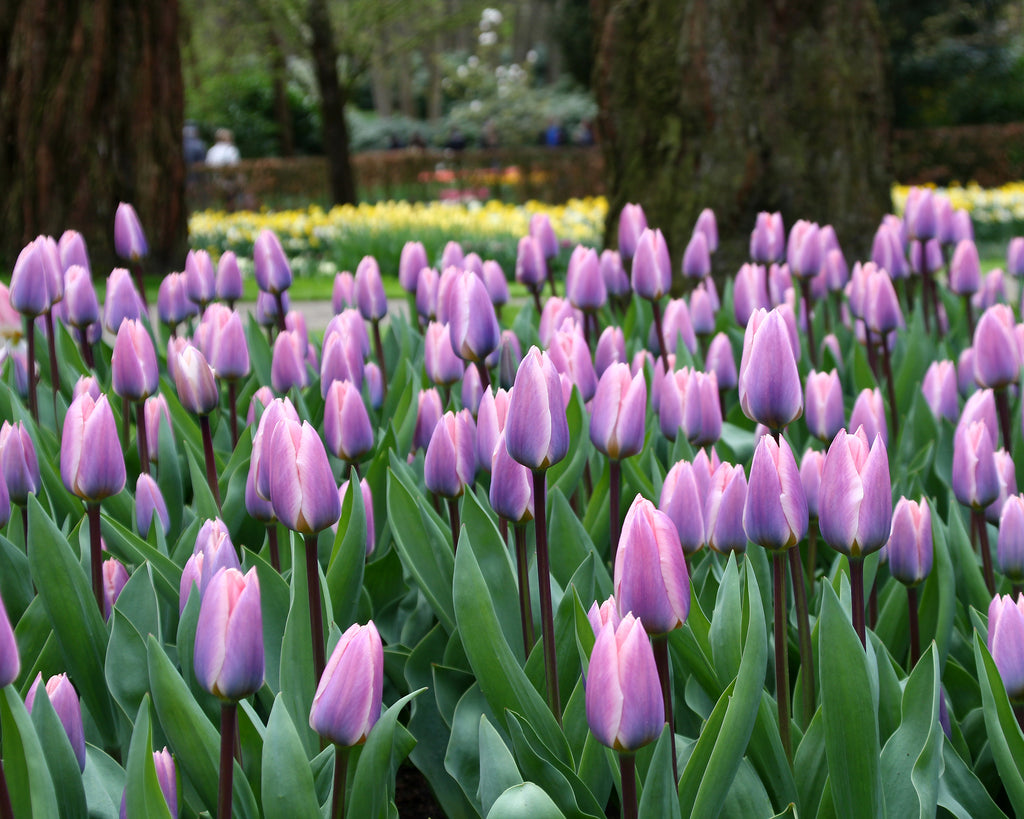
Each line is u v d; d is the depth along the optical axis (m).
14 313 3.24
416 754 1.89
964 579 2.07
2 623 1.15
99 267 10.57
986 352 2.34
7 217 10.53
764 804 1.50
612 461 1.83
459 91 50.66
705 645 1.69
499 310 3.24
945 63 27.36
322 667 1.55
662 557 1.34
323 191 22.86
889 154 5.93
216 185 22.05
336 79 20.73
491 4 23.19
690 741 1.67
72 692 1.38
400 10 20.69
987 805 1.58
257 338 3.30
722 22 5.65
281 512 1.47
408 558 1.92
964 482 2.04
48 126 10.34
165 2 10.77
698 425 2.28
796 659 1.98
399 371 3.03
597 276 3.12
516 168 22.19
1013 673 1.51
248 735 1.53
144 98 10.66
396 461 2.17
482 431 1.75
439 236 13.53
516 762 1.58
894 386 3.43
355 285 3.32
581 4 30.88
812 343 3.56
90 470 1.65
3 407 2.54
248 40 24.30
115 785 1.51
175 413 2.75
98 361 3.43
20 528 2.14
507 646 1.52
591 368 2.30
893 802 1.46
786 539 1.50
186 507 2.46
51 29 10.31
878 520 1.48
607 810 1.90
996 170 22.02
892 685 1.57
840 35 5.69
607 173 6.27
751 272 3.38
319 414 2.77
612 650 1.21
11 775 1.24
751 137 5.68
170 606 1.93
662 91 5.82
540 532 1.59
